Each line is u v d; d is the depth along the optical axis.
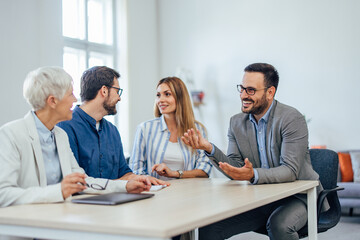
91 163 2.44
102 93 2.48
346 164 5.16
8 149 1.68
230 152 2.63
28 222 1.29
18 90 4.77
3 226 1.34
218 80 6.55
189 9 6.86
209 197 1.72
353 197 4.79
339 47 5.55
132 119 6.43
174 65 6.98
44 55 5.08
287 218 2.18
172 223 1.17
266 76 2.45
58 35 5.26
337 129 5.55
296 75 5.86
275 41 6.06
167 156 2.92
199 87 6.71
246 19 6.32
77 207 1.49
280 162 2.37
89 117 2.47
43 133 1.86
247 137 2.57
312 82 5.74
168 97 2.97
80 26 5.97
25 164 1.74
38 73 1.80
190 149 2.97
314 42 5.74
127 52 6.43
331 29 5.62
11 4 4.75
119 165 2.69
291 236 2.16
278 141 2.43
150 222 1.19
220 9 6.56
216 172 6.34
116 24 6.49
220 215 1.35
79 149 2.42
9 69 4.69
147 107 6.75
